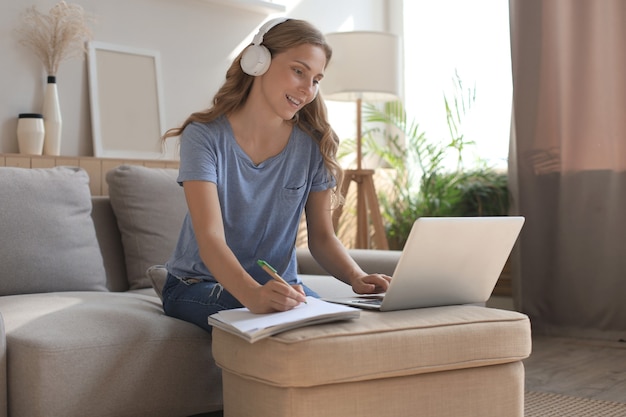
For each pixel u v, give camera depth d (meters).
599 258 3.96
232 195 2.08
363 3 4.85
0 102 3.22
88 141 3.49
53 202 2.67
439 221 1.80
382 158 4.94
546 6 4.07
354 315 1.76
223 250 1.86
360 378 1.67
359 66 3.91
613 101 3.87
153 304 2.39
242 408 1.78
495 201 4.41
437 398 1.77
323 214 2.25
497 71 4.62
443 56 4.85
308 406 1.64
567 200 4.03
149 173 3.00
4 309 2.15
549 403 2.68
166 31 3.78
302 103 2.05
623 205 3.87
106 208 3.01
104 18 3.54
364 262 2.82
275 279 1.78
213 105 2.11
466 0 4.75
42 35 3.28
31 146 3.21
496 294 4.48
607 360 3.42
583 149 3.98
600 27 3.91
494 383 1.84
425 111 4.93
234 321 1.72
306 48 2.02
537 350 3.67
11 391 1.86
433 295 1.97
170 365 2.02
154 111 3.70
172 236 2.95
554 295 4.11
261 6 4.07
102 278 2.76
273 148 2.15
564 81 4.01
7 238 2.52
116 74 3.57
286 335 1.65
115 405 1.93
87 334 1.91
